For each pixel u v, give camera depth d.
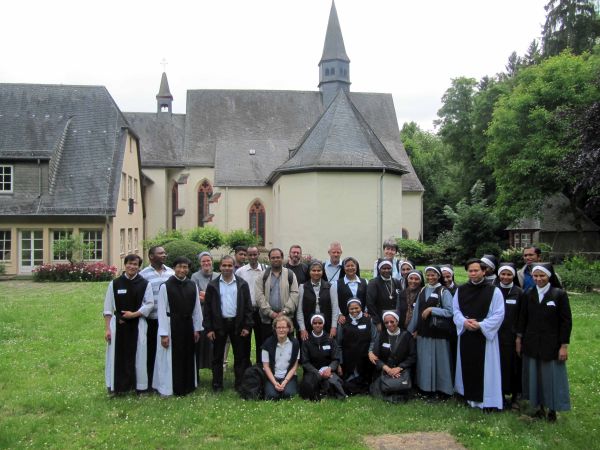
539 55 39.59
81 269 23.16
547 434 5.99
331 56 43.56
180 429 6.13
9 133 26.52
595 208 33.16
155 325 7.65
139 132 41.34
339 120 27.84
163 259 8.05
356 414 6.57
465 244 31.55
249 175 36.62
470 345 6.88
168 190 40.91
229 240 30.70
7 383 7.88
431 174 54.16
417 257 31.28
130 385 7.37
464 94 47.59
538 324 6.48
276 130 42.19
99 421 6.37
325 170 26.36
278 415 6.54
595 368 8.62
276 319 7.49
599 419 6.53
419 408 6.84
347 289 8.12
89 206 24.80
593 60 29.86
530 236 37.47
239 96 43.34
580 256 26.27
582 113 20.61
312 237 26.61
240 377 7.71
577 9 37.06
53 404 6.93
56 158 26.06
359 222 26.55
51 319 13.08
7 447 5.54
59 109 28.09
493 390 6.72
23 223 24.61
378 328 7.84
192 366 7.55
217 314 7.66
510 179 30.86
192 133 41.25
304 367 7.46
